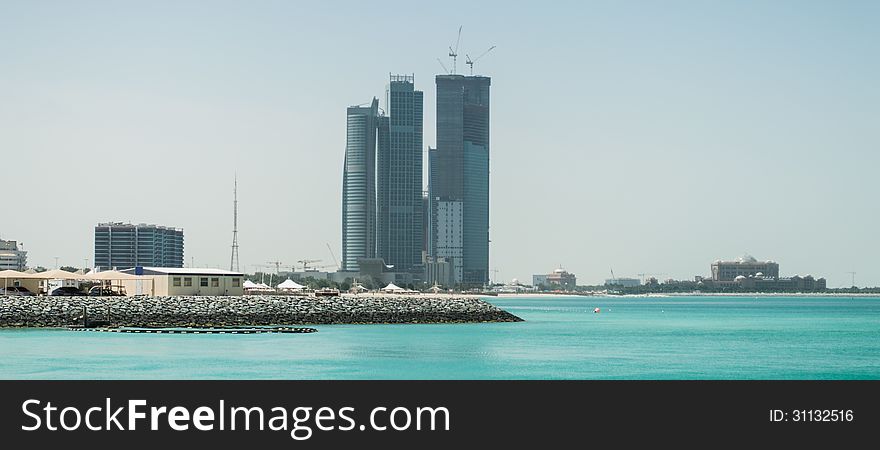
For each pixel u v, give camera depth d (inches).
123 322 6225.4
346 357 4653.1
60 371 4013.3
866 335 7244.1
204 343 5231.3
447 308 7672.2
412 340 5674.2
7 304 6102.4
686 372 4320.9
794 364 4741.6
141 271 7273.6
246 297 7096.5
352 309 7155.5
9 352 4699.8
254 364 4318.4
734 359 4977.9
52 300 6333.7
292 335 5851.4
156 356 4571.9
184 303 6540.4
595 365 4554.6
